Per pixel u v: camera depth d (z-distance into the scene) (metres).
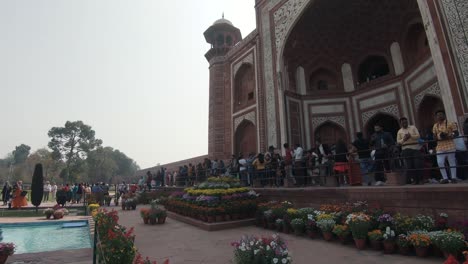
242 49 10.98
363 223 3.20
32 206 11.02
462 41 4.54
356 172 4.76
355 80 9.78
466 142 4.10
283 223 4.21
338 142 5.26
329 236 3.59
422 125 7.61
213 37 12.55
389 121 9.23
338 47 9.87
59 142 37.38
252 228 4.69
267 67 9.50
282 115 8.65
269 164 6.56
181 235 4.27
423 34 7.64
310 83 10.20
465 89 4.41
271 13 9.71
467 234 2.67
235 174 7.96
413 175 4.19
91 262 3.01
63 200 10.47
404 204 3.43
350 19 9.05
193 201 5.54
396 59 8.69
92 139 39.25
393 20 8.36
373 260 2.75
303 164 6.16
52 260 3.10
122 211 8.23
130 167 54.41
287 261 2.30
